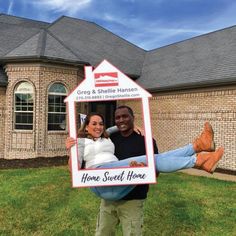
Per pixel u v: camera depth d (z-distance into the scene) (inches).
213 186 371.6
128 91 138.2
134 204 144.7
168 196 315.9
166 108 631.2
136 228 144.1
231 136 512.7
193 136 574.6
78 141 138.9
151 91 650.8
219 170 512.4
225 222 246.7
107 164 137.1
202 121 559.8
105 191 140.6
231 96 514.0
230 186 376.5
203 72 583.2
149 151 135.8
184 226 237.0
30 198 297.6
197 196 319.9
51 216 250.8
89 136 141.8
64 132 574.2
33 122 553.6
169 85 604.7
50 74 563.5
